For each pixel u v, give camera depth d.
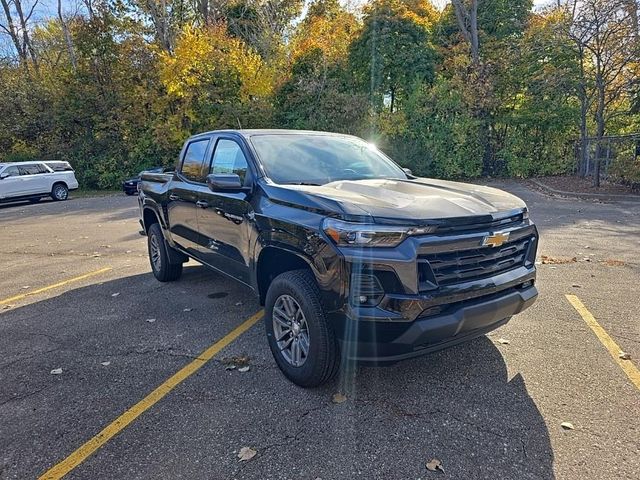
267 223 3.24
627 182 13.66
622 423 2.64
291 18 32.62
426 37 20.23
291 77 21.55
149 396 3.08
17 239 9.74
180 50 21.53
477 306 2.77
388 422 2.72
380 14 19.78
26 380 3.35
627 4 12.95
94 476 2.33
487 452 2.43
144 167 23.41
